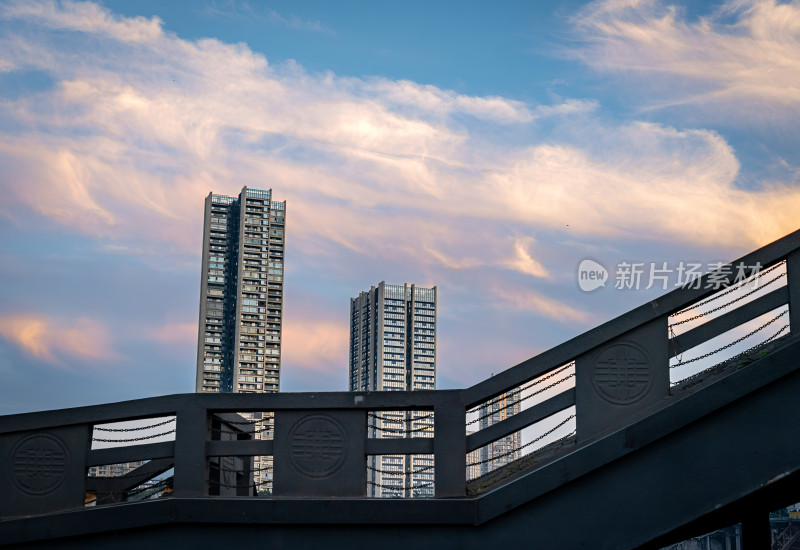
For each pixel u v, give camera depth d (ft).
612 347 29.40
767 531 32.83
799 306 28.91
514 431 29.09
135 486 35.70
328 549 27.89
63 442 29.78
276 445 29.27
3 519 29.07
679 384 30.14
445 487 28.55
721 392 27.25
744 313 29.40
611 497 27.22
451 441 28.94
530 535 27.22
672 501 27.02
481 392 29.19
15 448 29.71
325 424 29.40
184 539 28.35
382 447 29.25
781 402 27.30
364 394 29.40
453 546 27.48
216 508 28.25
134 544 28.43
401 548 27.66
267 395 29.60
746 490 26.84
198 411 29.63
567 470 27.30
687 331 29.55
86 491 30.40
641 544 26.81
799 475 28.02
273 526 28.19
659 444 27.40
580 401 29.12
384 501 27.81
